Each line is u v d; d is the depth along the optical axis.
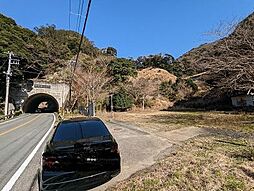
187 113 35.25
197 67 19.34
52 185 4.80
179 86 64.12
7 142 13.05
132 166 7.30
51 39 95.75
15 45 55.44
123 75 65.25
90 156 5.05
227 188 5.05
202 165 6.69
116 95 50.31
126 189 5.34
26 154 9.74
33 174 7.00
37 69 60.28
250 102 36.75
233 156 7.68
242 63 14.79
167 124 19.11
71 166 4.91
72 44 95.62
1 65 45.72
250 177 5.66
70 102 50.31
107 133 5.96
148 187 5.34
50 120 29.95
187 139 11.55
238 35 16.20
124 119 26.17
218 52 17.55
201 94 56.34
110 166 5.18
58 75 67.06
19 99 53.84
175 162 7.26
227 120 21.33
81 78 53.19
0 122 29.59
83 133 5.88
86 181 4.95
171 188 5.20
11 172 7.30
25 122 27.75
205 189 5.06
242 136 11.84
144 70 85.94
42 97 63.03
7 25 66.81
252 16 17.48
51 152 4.99
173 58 97.50
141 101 56.41
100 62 68.38
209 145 9.74
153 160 7.92
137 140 11.74
